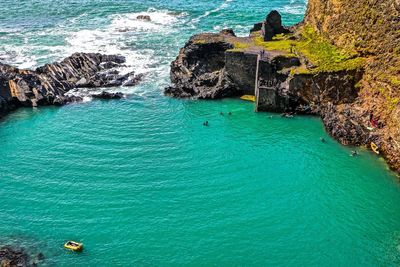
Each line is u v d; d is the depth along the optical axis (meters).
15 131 78.31
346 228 57.75
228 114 82.00
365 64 77.56
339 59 80.62
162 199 62.28
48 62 102.12
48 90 88.81
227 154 71.31
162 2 151.50
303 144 73.44
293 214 59.91
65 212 60.22
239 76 86.94
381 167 68.12
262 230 57.44
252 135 76.00
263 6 145.38
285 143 73.81
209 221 58.75
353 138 72.94
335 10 87.94
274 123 79.12
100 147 73.38
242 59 85.00
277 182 65.44
